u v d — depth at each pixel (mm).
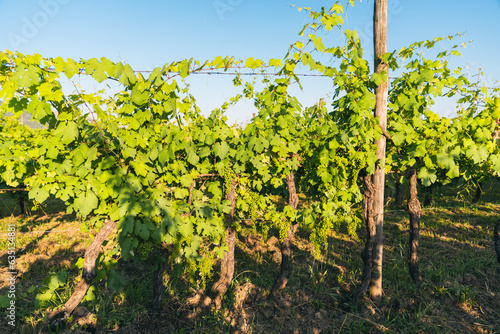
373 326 3412
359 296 3770
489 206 8836
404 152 3922
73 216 8250
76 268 4836
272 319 3562
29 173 2906
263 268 4805
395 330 3346
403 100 3617
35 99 2301
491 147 3693
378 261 3814
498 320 3490
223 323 3432
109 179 2783
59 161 2807
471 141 3672
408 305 3801
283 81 3256
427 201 9125
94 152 2705
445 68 3719
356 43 3338
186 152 3137
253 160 3359
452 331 3336
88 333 3264
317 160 3514
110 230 3078
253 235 6477
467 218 7688
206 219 3426
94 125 2865
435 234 6453
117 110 2904
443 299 3908
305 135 3723
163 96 2711
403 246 5770
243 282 4254
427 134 3791
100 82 2398
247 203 3812
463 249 5543
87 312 3578
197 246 3375
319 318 3568
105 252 3242
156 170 3193
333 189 3596
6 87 2240
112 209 2916
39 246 5820
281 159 3586
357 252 5512
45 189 2734
